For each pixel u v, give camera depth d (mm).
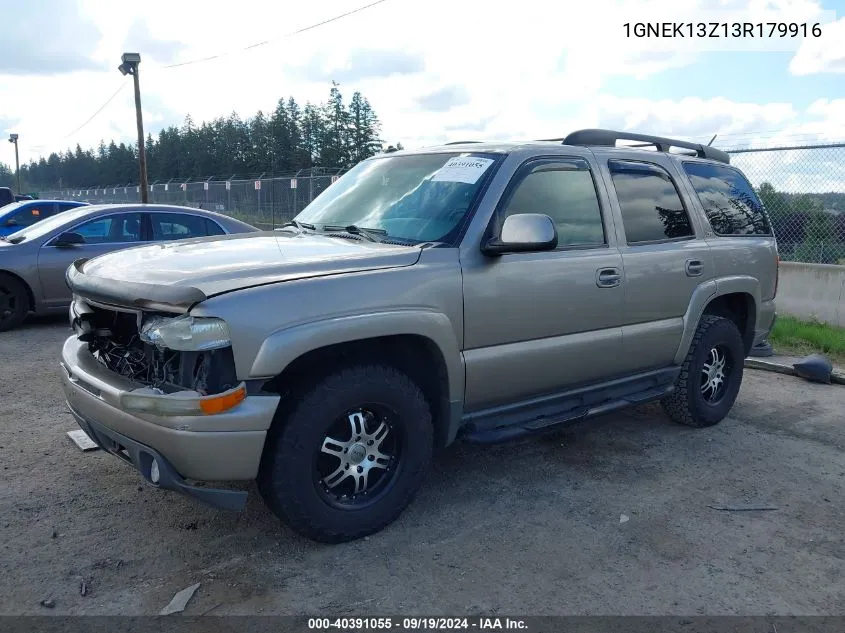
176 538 3514
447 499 4062
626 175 4719
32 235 8727
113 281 3229
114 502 3883
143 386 3170
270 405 3037
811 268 9453
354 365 3371
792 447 5137
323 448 3352
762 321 5770
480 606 3027
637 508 4031
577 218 4312
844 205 9609
